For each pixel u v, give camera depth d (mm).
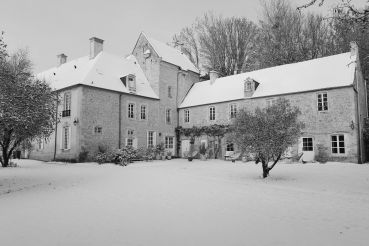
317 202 7320
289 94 21172
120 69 25625
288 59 30359
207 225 5297
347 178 11680
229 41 35750
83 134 20594
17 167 16766
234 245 4297
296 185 10156
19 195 8633
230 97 24609
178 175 12984
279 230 5012
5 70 9859
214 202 7301
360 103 20594
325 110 19531
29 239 4613
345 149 18578
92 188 9430
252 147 11602
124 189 9203
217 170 15289
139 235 4754
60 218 5828
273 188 9500
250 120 11688
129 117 24031
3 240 4586
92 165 18281
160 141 26562
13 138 15656
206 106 26312
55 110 13930
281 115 11469
